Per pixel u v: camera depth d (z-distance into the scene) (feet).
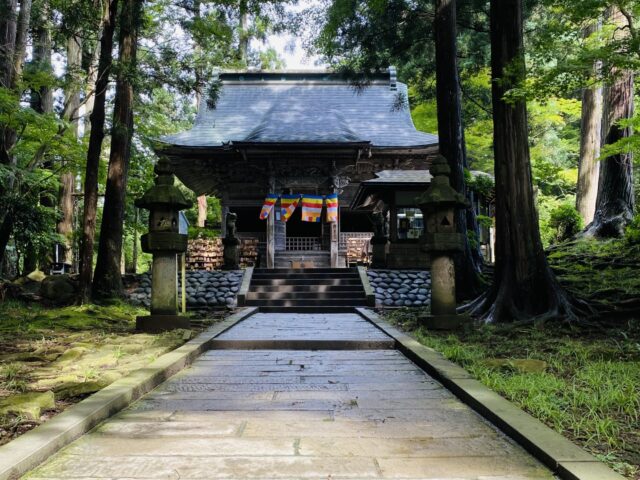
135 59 36.96
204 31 39.04
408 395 14.39
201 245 55.72
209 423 11.64
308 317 36.68
